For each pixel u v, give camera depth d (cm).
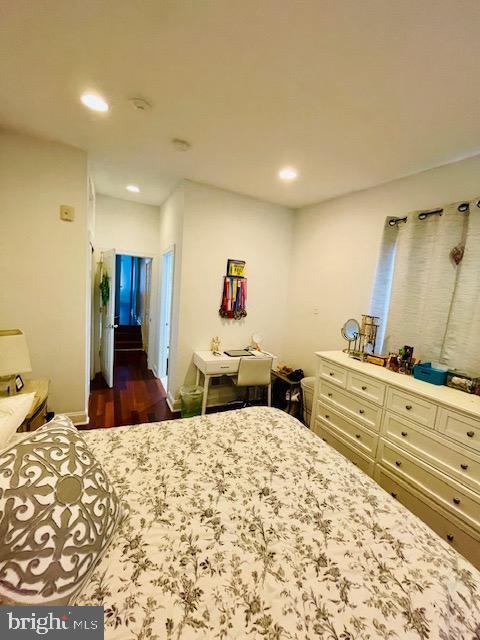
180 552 92
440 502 162
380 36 114
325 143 203
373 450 205
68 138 225
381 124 175
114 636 68
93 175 307
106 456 137
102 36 124
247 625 73
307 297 351
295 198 329
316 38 118
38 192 235
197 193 307
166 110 178
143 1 107
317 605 78
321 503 116
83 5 110
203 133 202
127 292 752
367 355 241
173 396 332
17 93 168
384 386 197
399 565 91
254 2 105
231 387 356
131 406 338
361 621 75
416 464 176
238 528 102
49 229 242
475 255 188
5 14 115
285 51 126
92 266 377
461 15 102
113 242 417
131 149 237
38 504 77
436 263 211
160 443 151
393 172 238
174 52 131
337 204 312
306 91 152
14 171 227
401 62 126
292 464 140
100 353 432
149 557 89
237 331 355
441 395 169
